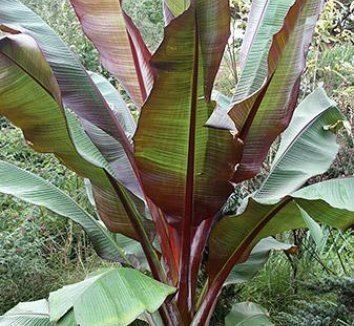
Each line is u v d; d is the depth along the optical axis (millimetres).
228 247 2562
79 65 2480
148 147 2170
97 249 2783
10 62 1961
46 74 2023
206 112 2070
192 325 2637
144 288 1978
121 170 2682
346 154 4391
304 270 3963
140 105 2732
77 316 1807
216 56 2061
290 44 2254
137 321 3514
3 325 2648
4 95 2020
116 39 2664
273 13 2854
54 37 2539
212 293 2652
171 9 2467
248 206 2395
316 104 3139
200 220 2424
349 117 4523
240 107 2389
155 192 2322
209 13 1922
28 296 3881
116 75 2730
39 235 4277
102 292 1917
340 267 4129
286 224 2469
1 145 5492
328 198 2145
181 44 1854
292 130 3059
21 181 2783
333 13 5008
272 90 2373
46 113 2109
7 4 2607
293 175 2838
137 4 7453
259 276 3977
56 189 2838
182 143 2148
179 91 1979
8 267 3814
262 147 2514
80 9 2621
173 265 2656
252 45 2818
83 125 2727
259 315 3145
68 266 4246
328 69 4664
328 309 3152
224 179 2289
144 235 2574
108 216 2551
